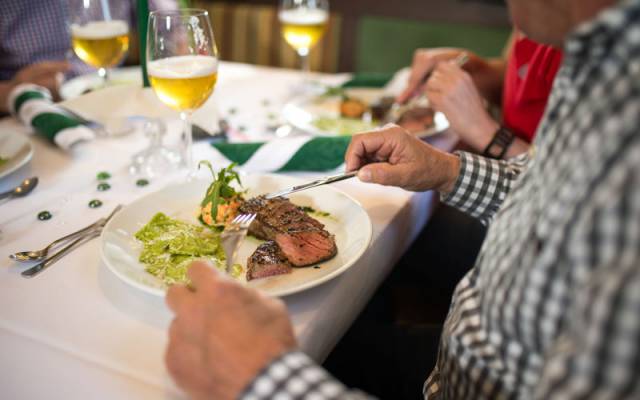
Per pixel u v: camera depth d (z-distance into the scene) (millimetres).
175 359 691
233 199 1132
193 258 981
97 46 1563
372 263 1084
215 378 654
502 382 735
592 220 541
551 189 642
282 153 1367
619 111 545
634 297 465
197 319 691
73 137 1443
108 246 959
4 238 1058
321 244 1000
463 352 785
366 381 1337
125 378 728
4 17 2391
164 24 1187
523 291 657
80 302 875
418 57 2045
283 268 943
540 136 768
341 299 948
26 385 722
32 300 876
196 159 1443
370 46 3533
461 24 3359
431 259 1857
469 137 1609
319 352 901
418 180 1146
